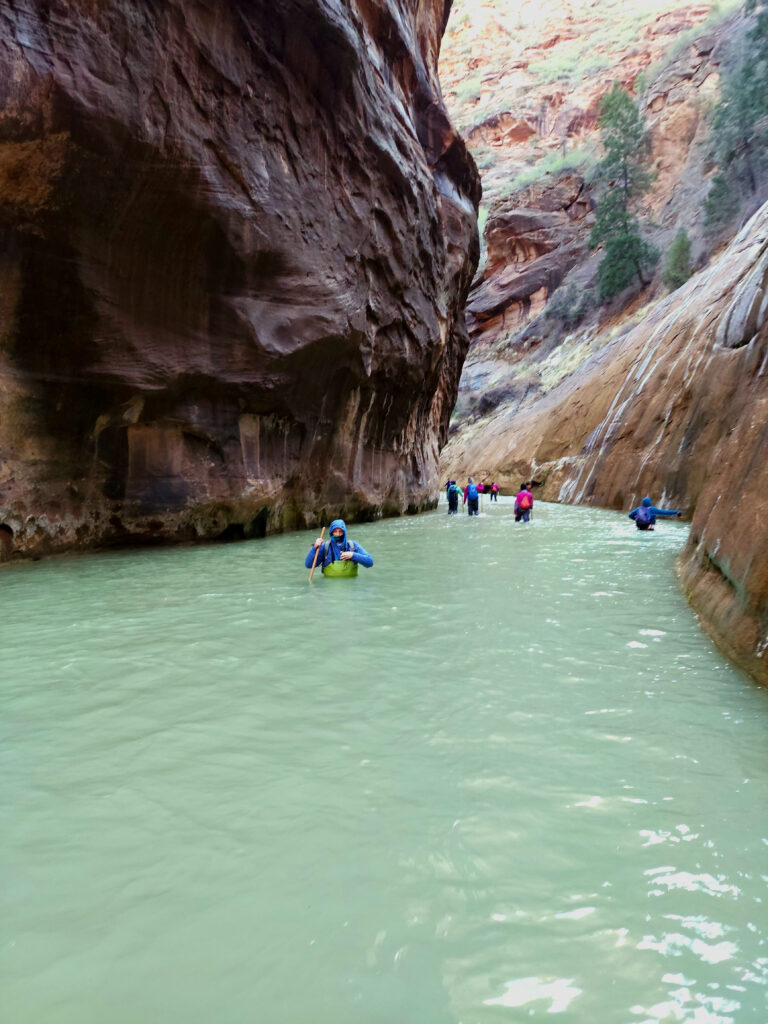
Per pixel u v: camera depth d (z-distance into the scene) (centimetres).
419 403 2006
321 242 1227
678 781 273
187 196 939
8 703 361
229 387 1110
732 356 1858
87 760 291
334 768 284
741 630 447
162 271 972
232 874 211
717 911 194
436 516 1983
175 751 300
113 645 479
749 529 506
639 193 4366
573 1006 160
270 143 1098
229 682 396
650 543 1192
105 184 853
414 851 223
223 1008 159
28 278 846
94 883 206
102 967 172
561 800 257
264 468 1244
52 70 766
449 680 400
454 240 2244
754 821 243
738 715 343
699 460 1830
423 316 1764
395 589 713
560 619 564
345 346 1308
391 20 1597
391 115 1540
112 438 1021
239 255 1055
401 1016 157
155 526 1082
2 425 866
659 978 169
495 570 861
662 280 3547
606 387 2778
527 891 203
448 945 180
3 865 214
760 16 3647
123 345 955
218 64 973
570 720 337
